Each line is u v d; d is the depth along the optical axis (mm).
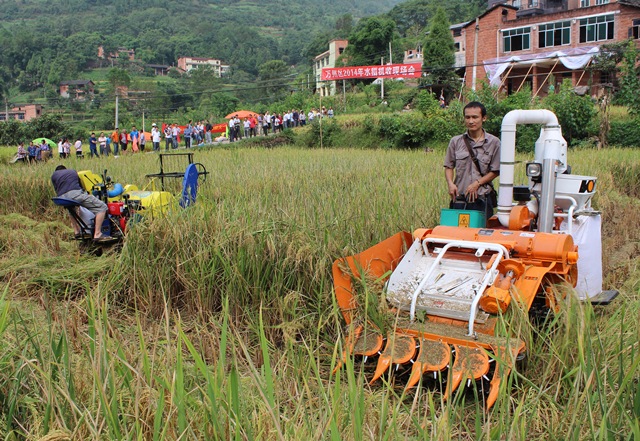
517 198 4668
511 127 4477
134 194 7500
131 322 4711
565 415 2682
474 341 3352
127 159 17922
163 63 182250
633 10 36406
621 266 5844
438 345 3400
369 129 32594
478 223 4500
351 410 2641
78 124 76375
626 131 23234
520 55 40875
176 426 2662
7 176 10641
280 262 4762
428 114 30016
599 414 2857
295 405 3000
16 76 152375
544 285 3918
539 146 4527
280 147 29719
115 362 2908
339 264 3840
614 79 34500
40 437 2502
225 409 2623
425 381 3564
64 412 2738
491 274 3664
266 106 75000
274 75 103812
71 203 6562
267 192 7664
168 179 10703
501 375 3008
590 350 2758
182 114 81625
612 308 4352
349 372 2637
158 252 5270
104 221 7035
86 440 2541
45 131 43844
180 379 2471
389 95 54594
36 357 3162
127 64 157750
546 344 3441
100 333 2824
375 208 6219
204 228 5273
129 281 5219
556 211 4723
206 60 168375
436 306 3664
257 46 183625
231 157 17766
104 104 86125
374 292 3814
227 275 4816
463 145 5105
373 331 3734
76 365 3119
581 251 4453
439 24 52031
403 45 84375
